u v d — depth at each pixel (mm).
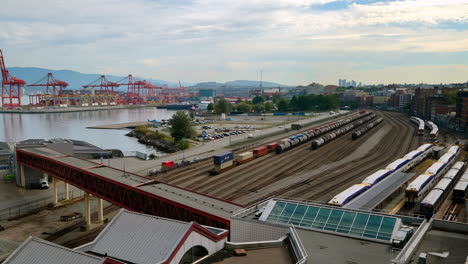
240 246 35250
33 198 94750
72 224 77500
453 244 33781
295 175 101938
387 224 37438
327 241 36125
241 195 84312
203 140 177500
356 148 140875
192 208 50031
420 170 104312
